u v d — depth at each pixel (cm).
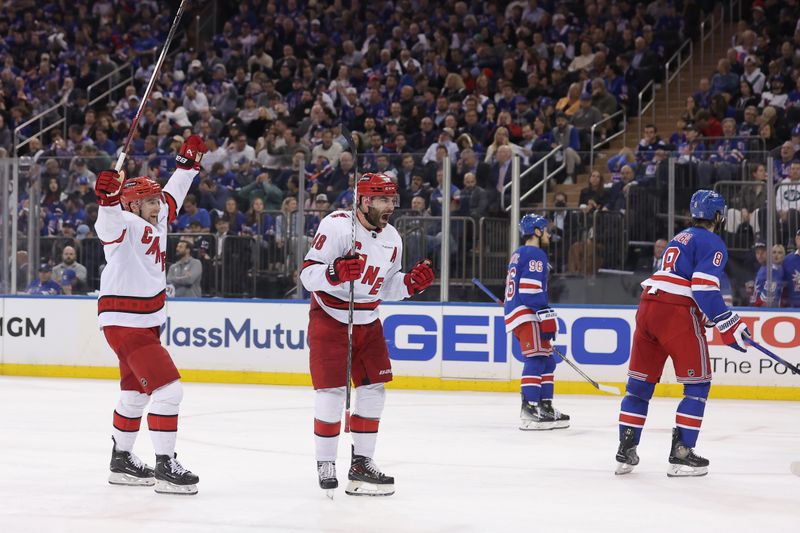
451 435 1048
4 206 1617
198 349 1566
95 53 2648
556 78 2141
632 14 2312
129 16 2797
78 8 2819
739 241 1450
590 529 627
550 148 1816
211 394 1398
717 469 855
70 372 1596
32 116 2488
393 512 670
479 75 2250
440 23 2400
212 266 1584
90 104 2531
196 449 939
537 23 2320
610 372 1434
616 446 984
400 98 2238
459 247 1550
